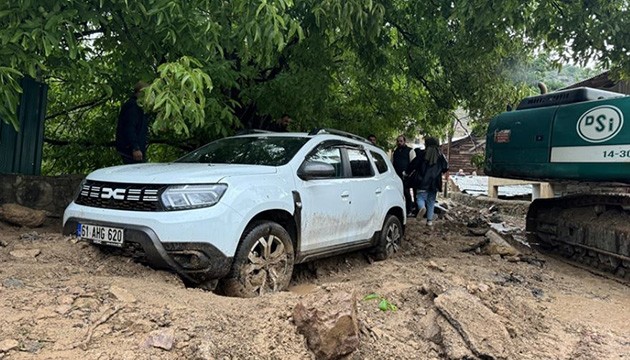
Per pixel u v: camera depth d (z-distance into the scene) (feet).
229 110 23.32
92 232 14.07
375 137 37.63
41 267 13.03
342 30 21.21
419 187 33.78
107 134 31.76
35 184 21.25
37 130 22.47
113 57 21.99
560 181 23.56
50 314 10.14
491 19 22.47
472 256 23.40
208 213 13.17
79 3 16.07
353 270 19.98
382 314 12.73
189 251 12.96
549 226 26.89
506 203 48.65
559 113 22.47
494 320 11.76
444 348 11.13
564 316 14.87
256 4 15.66
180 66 14.96
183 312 10.91
